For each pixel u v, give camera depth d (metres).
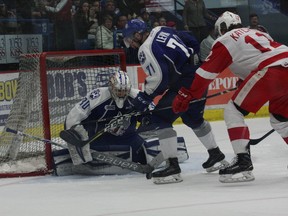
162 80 9.96
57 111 13.34
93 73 13.51
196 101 10.55
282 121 9.74
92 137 10.63
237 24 9.87
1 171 11.54
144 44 10.05
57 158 11.20
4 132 12.00
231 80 20.92
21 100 12.01
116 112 11.19
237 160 9.57
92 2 20.70
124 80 10.81
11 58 19.52
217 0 22.55
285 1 23.47
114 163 10.84
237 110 9.45
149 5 21.62
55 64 13.35
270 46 9.41
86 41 20.70
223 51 9.36
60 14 20.22
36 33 19.91
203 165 10.91
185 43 10.38
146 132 12.04
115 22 21.02
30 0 19.73
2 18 19.34
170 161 10.06
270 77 9.17
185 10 21.84
